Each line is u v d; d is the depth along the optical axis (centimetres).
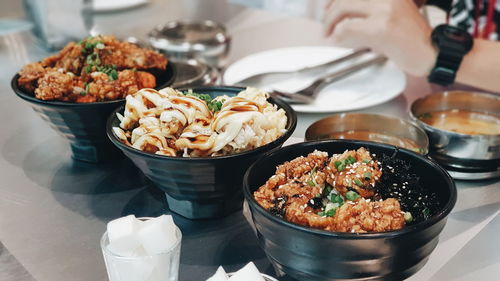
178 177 66
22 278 63
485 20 129
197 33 106
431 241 59
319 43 114
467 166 75
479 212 71
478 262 65
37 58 109
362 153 66
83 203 73
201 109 68
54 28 110
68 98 75
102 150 78
